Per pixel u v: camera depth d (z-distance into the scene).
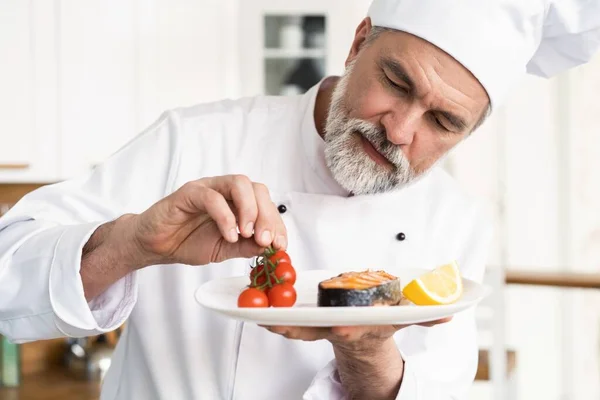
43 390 2.53
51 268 1.10
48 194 1.31
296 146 1.41
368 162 1.22
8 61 2.59
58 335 1.16
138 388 1.36
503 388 2.52
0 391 2.52
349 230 1.38
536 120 3.95
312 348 1.33
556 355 4.01
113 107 2.84
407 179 1.25
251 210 1.01
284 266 1.04
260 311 0.89
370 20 1.30
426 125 1.21
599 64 3.84
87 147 2.76
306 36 3.70
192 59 3.17
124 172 1.37
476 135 4.02
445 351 1.37
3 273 1.14
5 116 2.60
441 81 1.17
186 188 1.01
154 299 1.36
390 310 0.89
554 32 1.36
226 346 1.34
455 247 1.42
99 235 1.12
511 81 1.30
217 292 1.04
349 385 1.19
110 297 1.15
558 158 3.95
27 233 1.17
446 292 1.04
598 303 3.96
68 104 2.71
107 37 2.81
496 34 1.23
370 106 1.20
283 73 3.71
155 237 1.03
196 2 3.14
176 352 1.35
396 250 1.38
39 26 2.63
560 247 3.98
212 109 1.46
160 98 3.02
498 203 4.02
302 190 1.41
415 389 1.16
